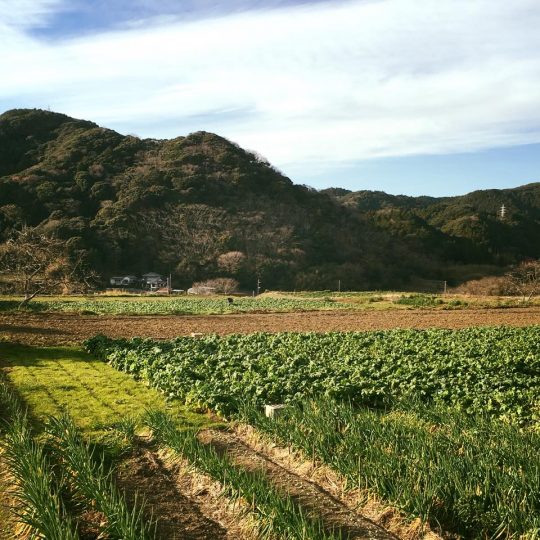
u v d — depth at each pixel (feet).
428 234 350.02
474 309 146.72
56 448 28.35
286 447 31.83
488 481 23.31
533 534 20.40
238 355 56.85
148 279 259.80
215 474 26.13
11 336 76.28
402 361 56.03
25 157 331.36
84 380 49.24
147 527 22.58
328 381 45.65
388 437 29.07
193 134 394.52
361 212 400.67
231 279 267.39
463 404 42.24
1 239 236.22
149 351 59.00
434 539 22.04
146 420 35.06
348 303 167.94
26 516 20.90
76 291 191.11
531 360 58.54
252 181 354.54
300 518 22.20
